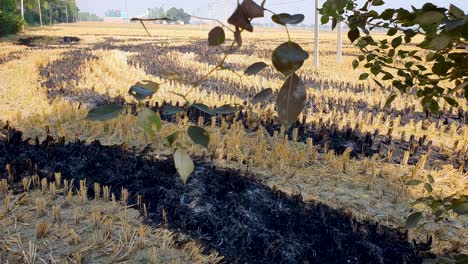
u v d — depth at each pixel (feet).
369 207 15.93
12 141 21.90
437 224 14.58
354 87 46.16
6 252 12.53
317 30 68.39
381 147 23.40
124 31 230.48
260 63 2.10
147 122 1.92
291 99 1.75
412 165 20.94
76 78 46.37
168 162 18.98
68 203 15.69
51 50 82.89
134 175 17.79
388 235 13.93
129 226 14.05
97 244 13.09
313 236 13.82
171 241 13.44
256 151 20.76
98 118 1.84
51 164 18.94
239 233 13.87
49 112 29.17
